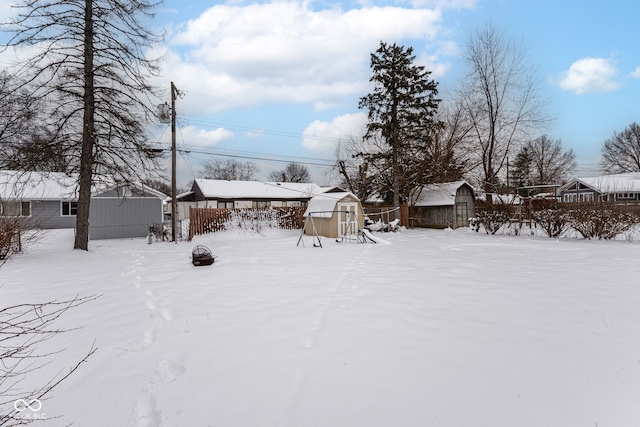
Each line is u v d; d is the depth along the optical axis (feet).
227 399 8.16
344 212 55.57
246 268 26.14
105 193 64.95
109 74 39.58
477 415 7.41
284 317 14.06
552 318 13.60
